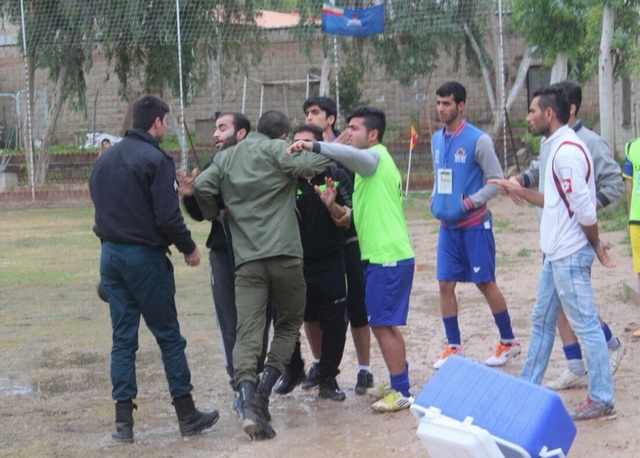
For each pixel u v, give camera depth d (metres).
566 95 8.52
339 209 9.02
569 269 8.34
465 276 10.65
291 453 8.15
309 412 9.45
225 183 8.73
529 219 27.09
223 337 9.37
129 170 8.42
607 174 9.12
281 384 9.98
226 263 9.30
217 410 9.71
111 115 51.62
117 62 39.44
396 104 45.91
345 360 11.53
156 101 8.66
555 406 6.56
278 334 8.92
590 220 8.20
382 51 40.19
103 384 10.87
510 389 6.72
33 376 11.28
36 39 38.28
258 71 49.69
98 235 8.66
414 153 40.69
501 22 33.25
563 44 31.20
